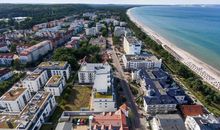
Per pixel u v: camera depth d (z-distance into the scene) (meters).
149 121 147.50
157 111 155.88
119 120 130.00
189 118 136.62
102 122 129.00
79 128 139.38
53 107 162.12
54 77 191.38
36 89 187.88
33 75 194.25
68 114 153.12
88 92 187.50
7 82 198.12
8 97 156.00
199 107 153.00
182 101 167.00
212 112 155.88
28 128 123.81
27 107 141.38
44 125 142.38
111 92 161.38
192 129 131.62
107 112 150.75
